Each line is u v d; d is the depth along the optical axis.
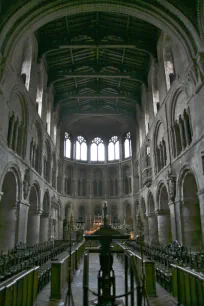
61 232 39.56
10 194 19.28
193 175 18.77
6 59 16.67
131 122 42.16
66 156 45.22
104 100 38.50
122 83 33.88
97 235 6.47
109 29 24.67
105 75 29.19
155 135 27.28
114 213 44.47
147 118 31.39
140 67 29.97
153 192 28.17
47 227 30.09
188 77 17.80
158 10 17.33
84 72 29.05
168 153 22.62
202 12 16.06
